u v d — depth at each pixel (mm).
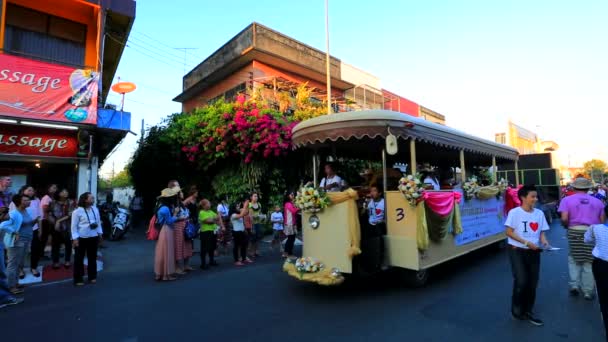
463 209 7312
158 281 6859
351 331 4285
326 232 5727
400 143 6738
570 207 5602
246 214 8805
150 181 18359
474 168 11422
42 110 9211
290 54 19312
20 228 6203
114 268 8086
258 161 12828
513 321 4527
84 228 6680
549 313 4801
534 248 4344
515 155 10203
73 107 9609
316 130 5930
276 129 12180
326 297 5656
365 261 5828
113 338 4223
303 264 5711
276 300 5570
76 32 11742
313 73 20484
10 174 10555
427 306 5117
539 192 16953
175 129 14852
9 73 8898
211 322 4684
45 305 5449
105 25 11656
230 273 7473
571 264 5621
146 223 17328
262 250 10422
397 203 5887
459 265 7758
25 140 9445
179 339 4164
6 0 10477
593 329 4277
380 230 5996
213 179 14227
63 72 9602
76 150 10227
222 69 19344
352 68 23906
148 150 16797
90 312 5133
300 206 5945
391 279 6586
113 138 11375
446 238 6586
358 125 5578
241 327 4496
